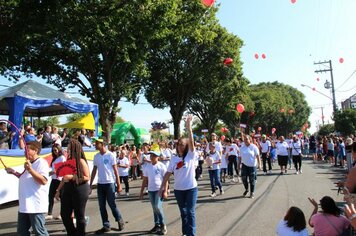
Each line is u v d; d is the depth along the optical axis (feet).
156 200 24.45
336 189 40.96
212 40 108.27
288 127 293.43
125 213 32.78
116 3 61.82
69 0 55.98
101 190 25.38
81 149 21.12
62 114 62.75
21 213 17.85
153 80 115.85
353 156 17.48
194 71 112.68
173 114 121.80
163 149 55.26
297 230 16.98
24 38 56.29
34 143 18.31
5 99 47.42
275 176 56.75
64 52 75.20
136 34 68.18
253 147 38.09
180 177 21.39
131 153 66.80
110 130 80.02
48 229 26.91
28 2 51.57
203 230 24.84
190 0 82.79
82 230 20.53
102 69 81.61
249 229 24.81
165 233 24.52
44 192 18.17
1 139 41.65
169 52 111.86
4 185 36.65
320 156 94.84
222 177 57.62
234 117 176.96
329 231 16.97
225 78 118.11
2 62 65.82
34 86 50.65
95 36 65.36
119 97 82.17
